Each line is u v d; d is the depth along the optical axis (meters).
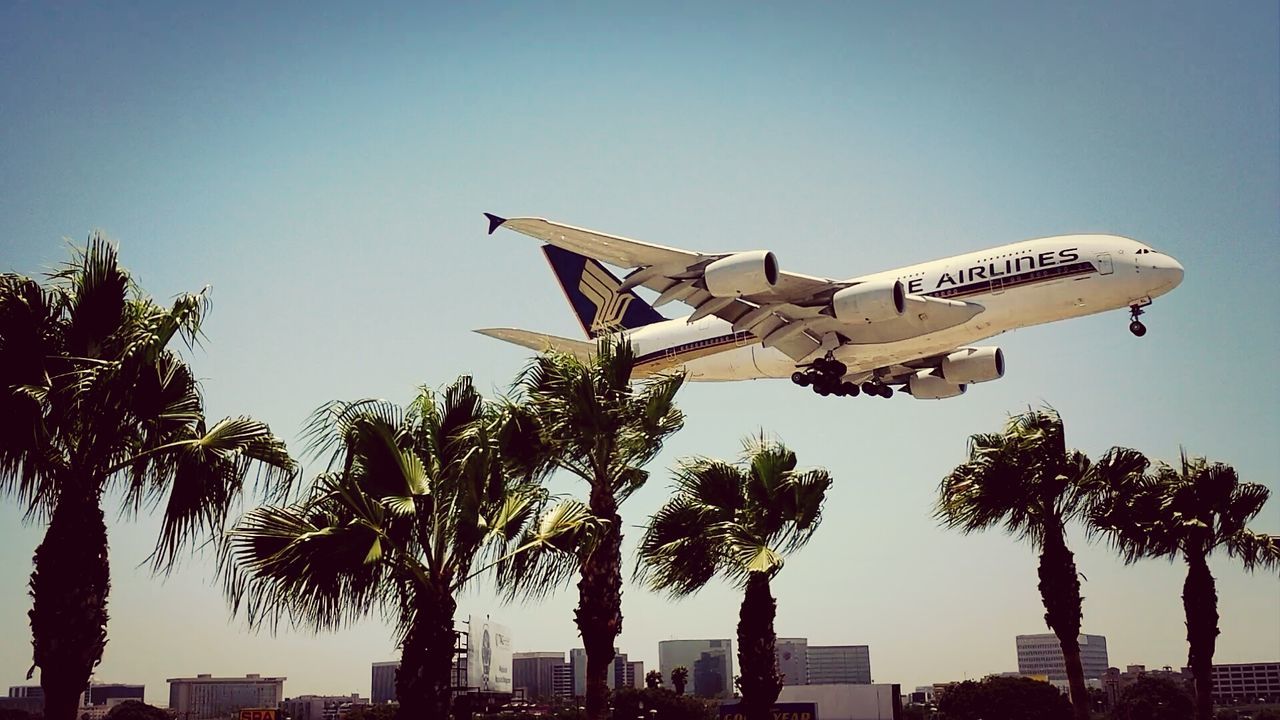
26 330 13.12
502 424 15.32
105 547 13.05
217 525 13.59
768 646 18.08
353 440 13.85
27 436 12.69
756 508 18.86
